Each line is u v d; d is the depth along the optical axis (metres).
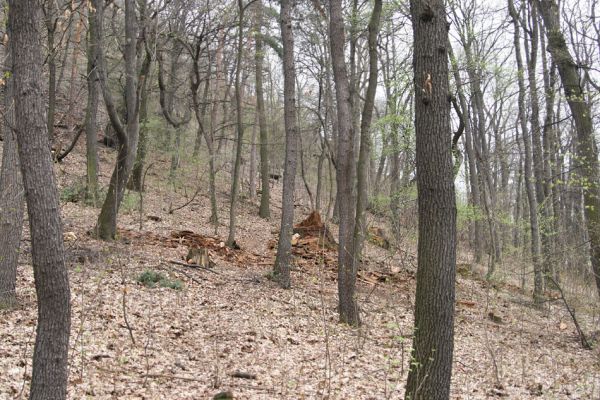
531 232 15.64
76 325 7.29
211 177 18.16
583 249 12.72
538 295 14.75
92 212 15.09
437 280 4.70
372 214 20.64
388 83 14.60
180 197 21.77
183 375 6.30
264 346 7.95
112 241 12.66
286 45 12.52
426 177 4.75
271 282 12.41
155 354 6.88
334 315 10.65
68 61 19.75
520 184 24.81
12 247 7.73
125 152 12.59
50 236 3.54
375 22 10.16
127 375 5.99
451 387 7.25
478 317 12.93
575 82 10.86
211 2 18.05
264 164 23.03
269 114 31.33
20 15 3.54
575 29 13.69
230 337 8.14
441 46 4.75
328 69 23.42
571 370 8.91
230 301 10.34
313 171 34.38
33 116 3.54
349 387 6.62
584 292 15.38
